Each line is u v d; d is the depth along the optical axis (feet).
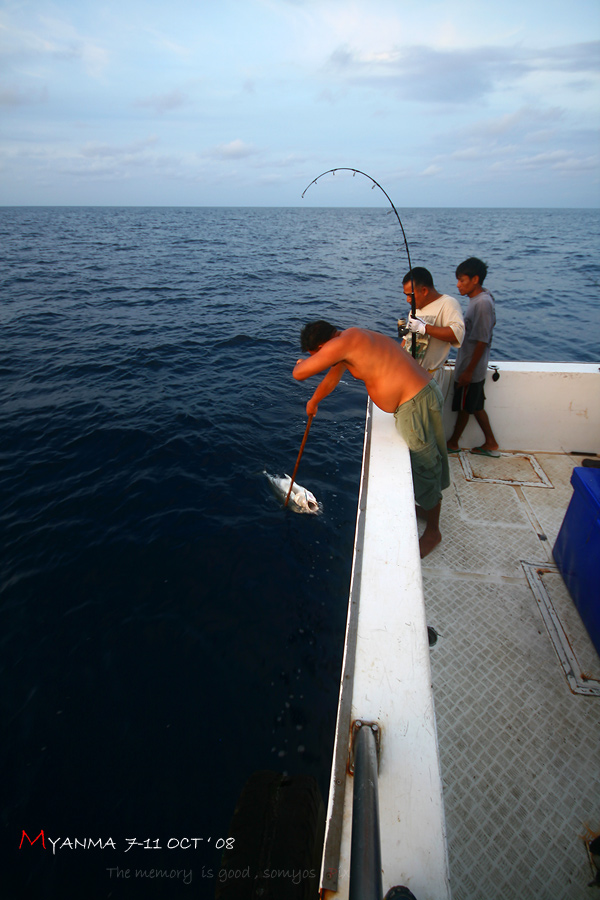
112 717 9.87
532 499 10.56
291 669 10.82
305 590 12.92
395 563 5.16
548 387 11.46
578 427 11.80
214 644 11.40
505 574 8.57
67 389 25.95
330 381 8.46
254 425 21.98
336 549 14.40
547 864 4.95
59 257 84.53
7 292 51.80
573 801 5.46
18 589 12.93
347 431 21.56
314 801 5.82
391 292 55.16
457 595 8.14
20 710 10.00
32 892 7.47
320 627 11.85
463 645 7.28
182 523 15.38
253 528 15.14
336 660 11.03
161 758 9.16
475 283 10.67
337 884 2.77
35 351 32.19
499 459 11.98
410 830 2.97
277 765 9.02
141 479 17.72
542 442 12.09
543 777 5.68
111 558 13.97
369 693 3.82
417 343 10.41
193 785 8.75
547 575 8.52
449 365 11.64
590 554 7.34
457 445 12.21
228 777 8.85
